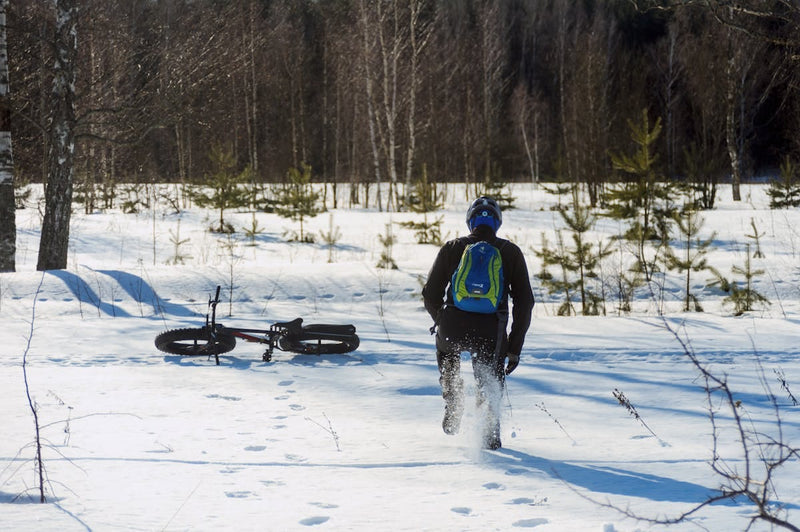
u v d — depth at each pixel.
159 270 12.62
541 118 54.72
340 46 38.03
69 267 14.39
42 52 14.66
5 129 12.88
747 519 3.20
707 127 36.12
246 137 43.12
